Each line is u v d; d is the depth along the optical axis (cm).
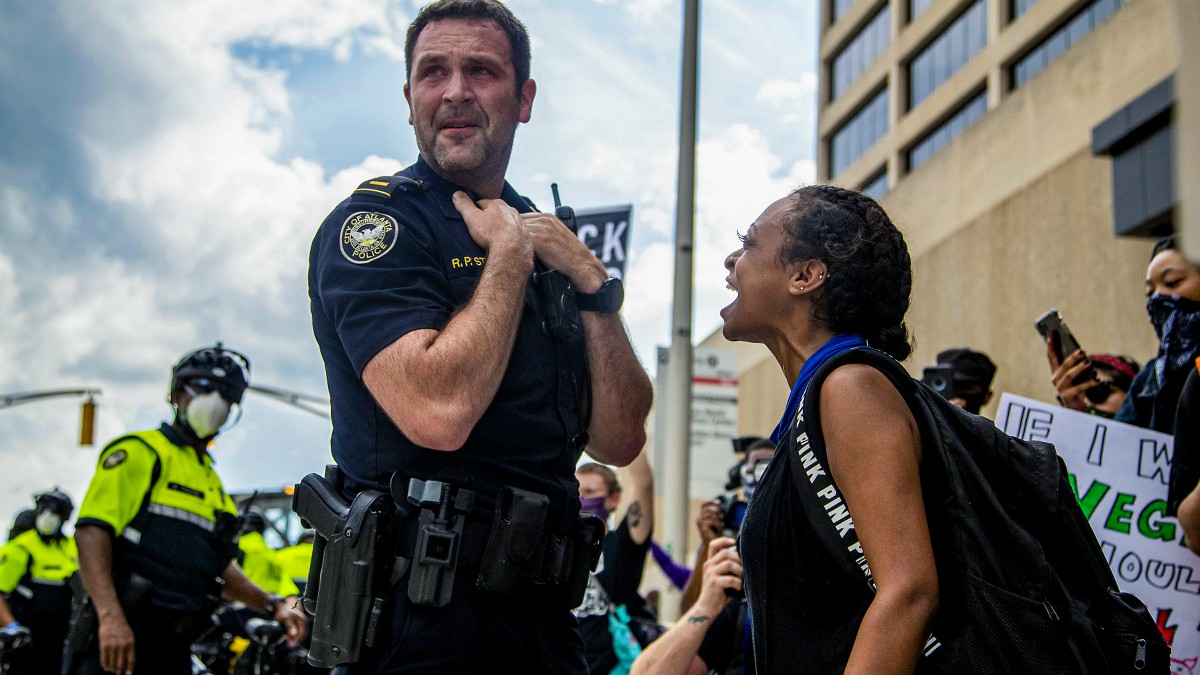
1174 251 369
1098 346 1397
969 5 2466
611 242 800
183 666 536
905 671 201
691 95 1027
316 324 275
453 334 249
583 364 285
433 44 288
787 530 225
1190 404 326
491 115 286
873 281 239
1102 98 1444
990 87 2320
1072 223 1470
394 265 261
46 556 991
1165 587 347
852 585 216
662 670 367
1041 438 358
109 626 500
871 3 2955
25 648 938
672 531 951
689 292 994
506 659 250
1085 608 214
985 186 1711
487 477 256
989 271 1673
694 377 980
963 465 215
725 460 969
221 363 547
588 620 555
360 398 261
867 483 210
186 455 541
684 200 1009
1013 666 206
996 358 1639
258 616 845
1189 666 344
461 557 248
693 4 1036
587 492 605
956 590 211
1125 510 351
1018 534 211
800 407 225
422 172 288
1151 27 1352
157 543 523
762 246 248
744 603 381
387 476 255
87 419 2547
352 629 243
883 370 221
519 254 266
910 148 2720
